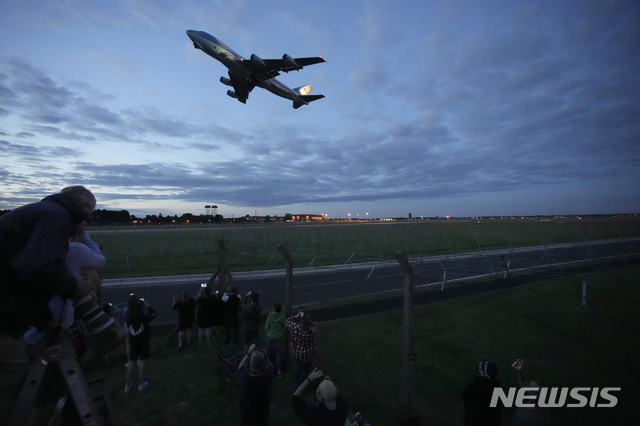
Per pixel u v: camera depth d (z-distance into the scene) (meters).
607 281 13.62
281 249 7.29
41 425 1.84
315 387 3.74
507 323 9.32
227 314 8.35
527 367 6.81
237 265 24.09
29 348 2.04
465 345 8.01
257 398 4.13
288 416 5.34
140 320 6.25
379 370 6.79
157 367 7.28
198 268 22.80
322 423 3.44
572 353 7.40
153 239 37.91
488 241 41.91
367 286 15.99
